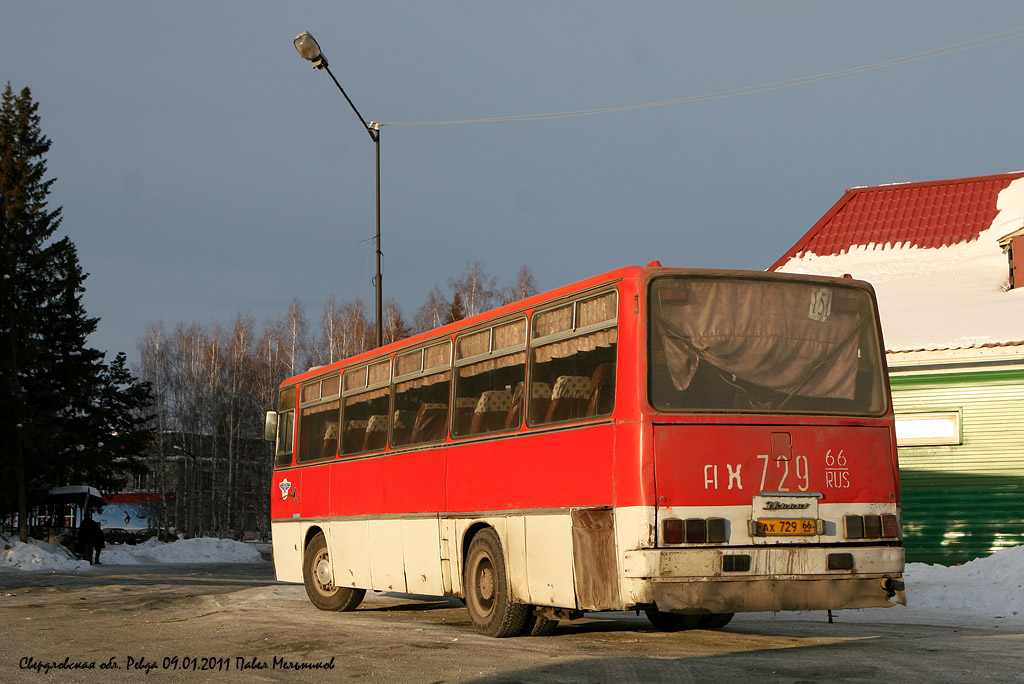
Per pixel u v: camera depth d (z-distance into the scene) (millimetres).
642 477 9617
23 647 11688
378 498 14711
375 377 15227
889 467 10414
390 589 14312
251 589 20938
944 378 23000
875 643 10945
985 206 31547
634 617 15125
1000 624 14008
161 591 21312
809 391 10312
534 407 11391
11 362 41938
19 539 41969
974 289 27156
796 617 15156
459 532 12641
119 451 48156
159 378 74125
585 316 10727
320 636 11812
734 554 9680
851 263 30844
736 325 10242
